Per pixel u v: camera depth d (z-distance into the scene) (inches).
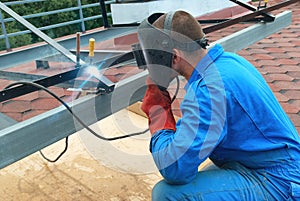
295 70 139.3
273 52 165.3
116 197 78.7
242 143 52.2
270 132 52.1
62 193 80.7
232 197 52.7
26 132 46.6
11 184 84.4
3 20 159.3
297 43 179.0
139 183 83.4
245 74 52.2
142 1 88.0
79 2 192.5
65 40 99.0
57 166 91.0
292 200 50.8
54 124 49.9
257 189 52.3
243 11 120.5
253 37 96.9
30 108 92.6
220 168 58.2
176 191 53.7
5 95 52.2
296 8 279.7
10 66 82.4
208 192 53.0
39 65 77.3
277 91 120.0
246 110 50.3
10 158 45.3
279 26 111.2
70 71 59.4
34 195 80.4
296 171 52.1
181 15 50.2
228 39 85.1
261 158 52.9
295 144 54.0
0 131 45.0
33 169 90.2
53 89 75.5
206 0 101.3
